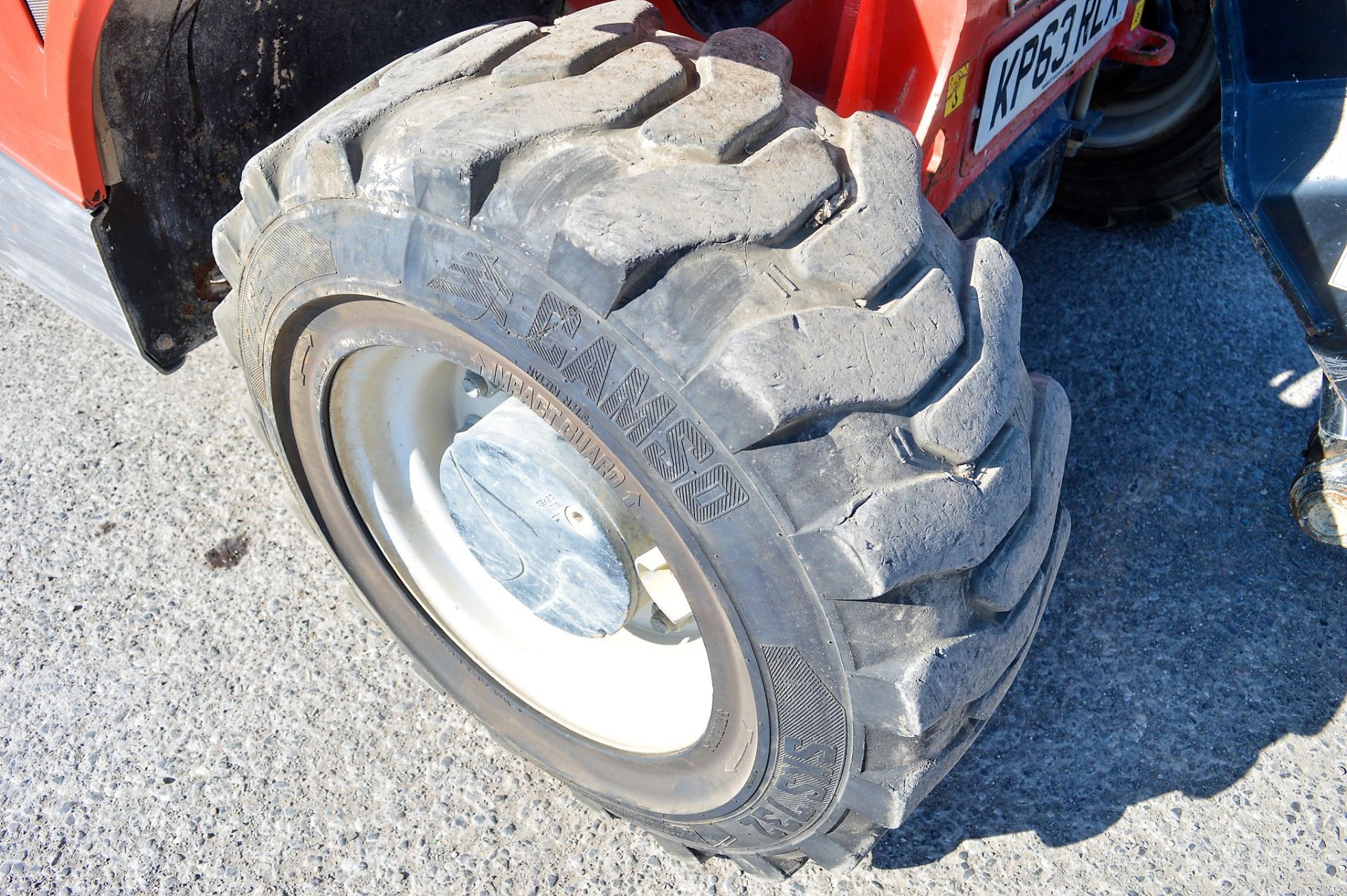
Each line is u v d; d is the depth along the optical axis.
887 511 1.09
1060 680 1.97
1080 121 2.27
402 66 1.38
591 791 1.65
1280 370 2.50
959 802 1.80
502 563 1.58
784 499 1.09
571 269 1.10
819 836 1.41
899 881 1.70
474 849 1.76
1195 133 2.55
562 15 1.83
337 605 2.13
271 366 1.51
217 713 1.96
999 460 1.20
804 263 1.11
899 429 1.12
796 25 1.54
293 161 1.32
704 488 1.13
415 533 1.73
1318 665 1.97
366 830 1.79
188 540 2.26
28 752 1.92
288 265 1.36
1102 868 1.71
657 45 1.30
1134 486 2.28
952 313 1.18
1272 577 2.11
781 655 1.21
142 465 2.42
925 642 1.17
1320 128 1.54
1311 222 1.58
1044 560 1.38
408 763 1.88
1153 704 1.92
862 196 1.19
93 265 1.64
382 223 1.22
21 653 2.07
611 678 1.63
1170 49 2.22
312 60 1.68
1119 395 2.46
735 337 1.07
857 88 1.51
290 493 1.89
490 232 1.15
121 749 1.92
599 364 1.13
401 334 1.32
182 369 2.66
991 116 1.72
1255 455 2.32
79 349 2.72
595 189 1.11
